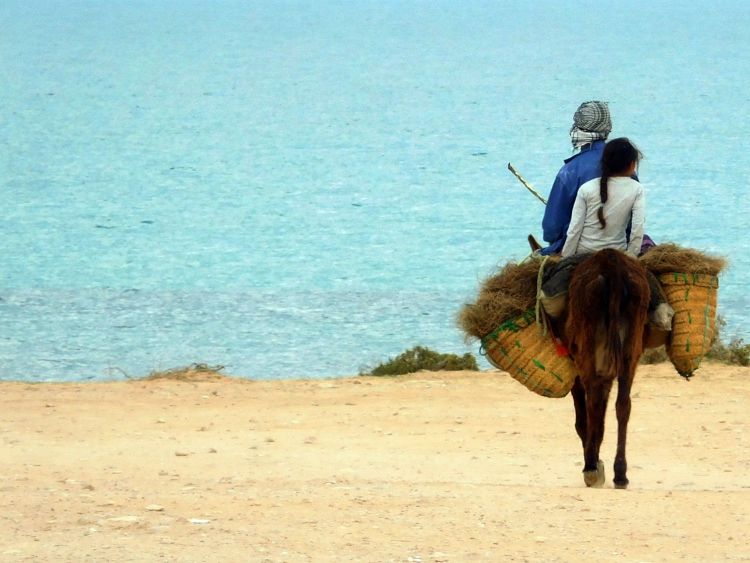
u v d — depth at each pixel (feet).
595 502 30.17
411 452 43.19
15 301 100.17
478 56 597.52
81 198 187.52
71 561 23.44
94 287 108.27
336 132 297.94
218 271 118.62
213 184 205.98
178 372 63.26
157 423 49.14
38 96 389.60
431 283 110.83
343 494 31.04
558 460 41.91
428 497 30.53
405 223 157.28
